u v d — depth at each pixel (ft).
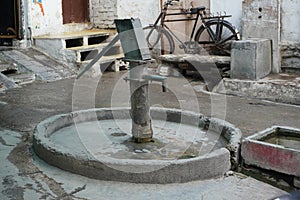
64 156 10.84
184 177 10.25
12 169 11.06
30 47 25.79
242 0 22.80
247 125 14.73
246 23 21.50
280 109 17.03
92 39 28.07
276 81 18.89
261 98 18.88
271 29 20.79
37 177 10.55
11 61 23.79
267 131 12.27
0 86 20.74
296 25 20.33
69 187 10.02
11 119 15.70
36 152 12.04
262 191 10.02
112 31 28.53
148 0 27.40
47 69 23.70
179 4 26.50
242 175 10.87
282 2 20.44
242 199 9.59
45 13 26.63
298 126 14.64
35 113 16.53
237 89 19.53
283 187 10.66
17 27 25.63
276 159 10.93
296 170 10.60
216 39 24.21
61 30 27.73
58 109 17.12
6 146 12.84
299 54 20.49
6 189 9.96
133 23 12.17
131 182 10.20
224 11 24.64
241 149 11.55
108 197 9.52
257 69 19.42
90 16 29.94
